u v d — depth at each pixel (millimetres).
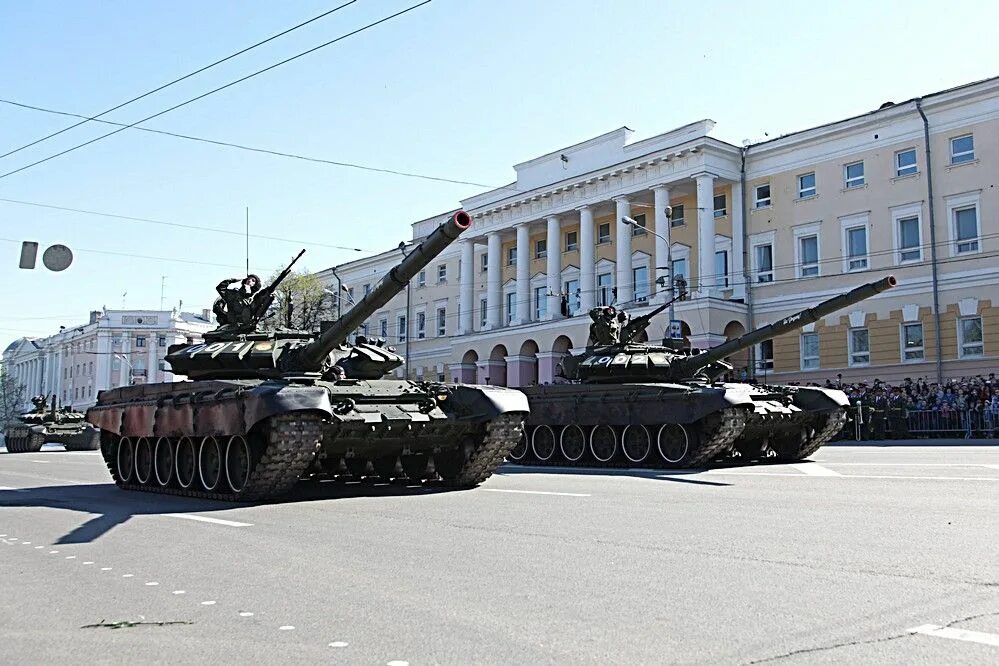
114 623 5438
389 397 13844
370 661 4539
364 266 67438
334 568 7059
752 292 42156
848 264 39125
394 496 12938
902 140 37625
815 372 39531
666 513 9977
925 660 4367
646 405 18359
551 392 20547
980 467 15789
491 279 53594
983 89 35094
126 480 16391
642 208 46781
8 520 10695
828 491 12023
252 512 11102
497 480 15703
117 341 87688
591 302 46875
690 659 4461
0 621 5562
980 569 6488
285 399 11969
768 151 42000
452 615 5453
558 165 49406
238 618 5488
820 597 5719
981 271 34969
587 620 5270
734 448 20266
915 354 36781
